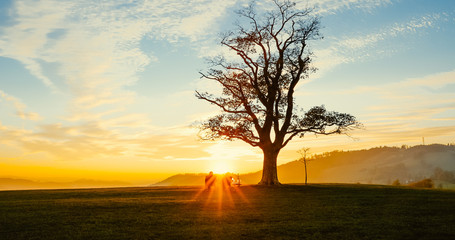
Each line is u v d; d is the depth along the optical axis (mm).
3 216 17047
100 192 32219
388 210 18609
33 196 28203
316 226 14398
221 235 13008
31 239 12445
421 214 17328
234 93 39406
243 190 31547
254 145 38125
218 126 38312
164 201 23250
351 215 17156
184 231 13664
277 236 12836
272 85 38438
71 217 16766
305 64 39594
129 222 15531
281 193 28594
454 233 13086
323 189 32031
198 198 25406
